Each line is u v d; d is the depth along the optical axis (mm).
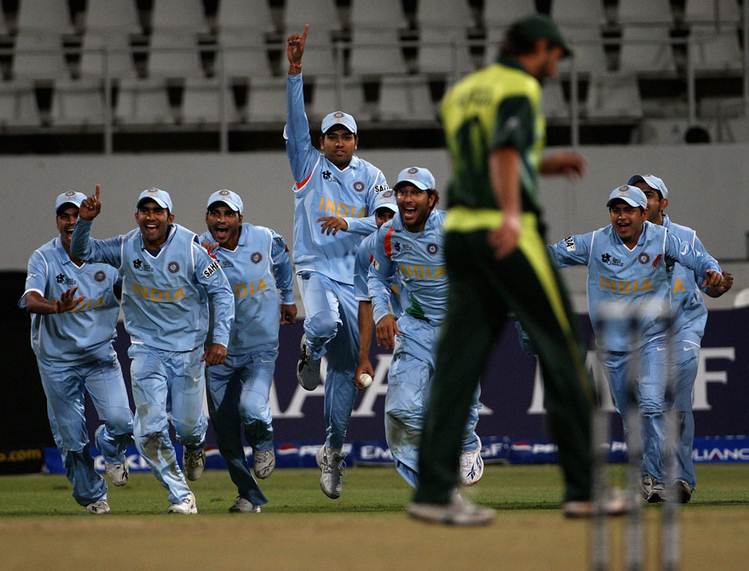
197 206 51500
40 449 43469
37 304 28594
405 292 27000
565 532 15883
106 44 58125
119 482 30500
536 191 15461
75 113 56875
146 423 27594
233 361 29656
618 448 42969
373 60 57938
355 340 31312
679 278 30297
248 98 57094
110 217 51469
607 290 29656
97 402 29969
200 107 57094
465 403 15586
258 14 58812
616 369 29266
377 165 51375
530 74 15773
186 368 28203
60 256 29656
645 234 29375
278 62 58094
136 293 27875
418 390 26047
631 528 12477
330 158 31250
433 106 56906
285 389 43781
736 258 51406
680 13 58281
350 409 31609
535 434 43500
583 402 15711
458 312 15562
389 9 58719
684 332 30047
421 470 15719
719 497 31625
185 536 16219
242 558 14195
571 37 57906
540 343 15477
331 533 16266
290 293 32094
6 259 51438
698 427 42906
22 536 16469
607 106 56562
